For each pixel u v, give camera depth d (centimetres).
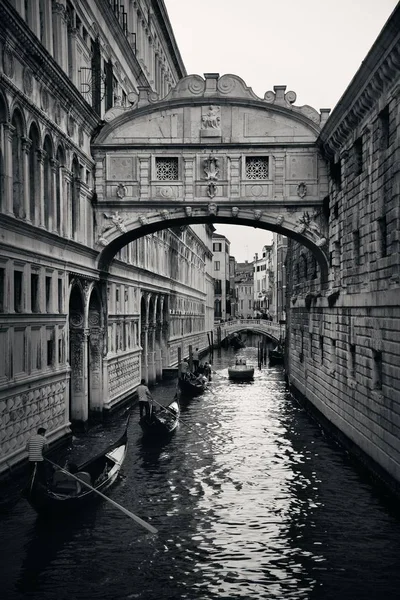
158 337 3938
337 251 2298
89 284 2338
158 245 3866
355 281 2019
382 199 1728
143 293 3425
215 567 1218
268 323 7356
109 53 2666
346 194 2136
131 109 2377
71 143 2075
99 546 1305
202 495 1633
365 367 1852
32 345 1723
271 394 3516
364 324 1861
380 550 1289
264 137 2378
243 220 2445
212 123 2372
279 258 9081
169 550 1291
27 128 1669
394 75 1612
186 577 1177
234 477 1795
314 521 1448
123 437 1862
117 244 2461
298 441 2262
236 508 1534
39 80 1775
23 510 1469
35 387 1734
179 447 2153
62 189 2014
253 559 1252
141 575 1184
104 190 2392
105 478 1627
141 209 2400
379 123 1764
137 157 2388
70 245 2059
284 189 2383
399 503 1514
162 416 2462
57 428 1945
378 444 1708
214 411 2914
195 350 5938
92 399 2481
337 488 1692
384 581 1160
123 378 2892
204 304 6875
